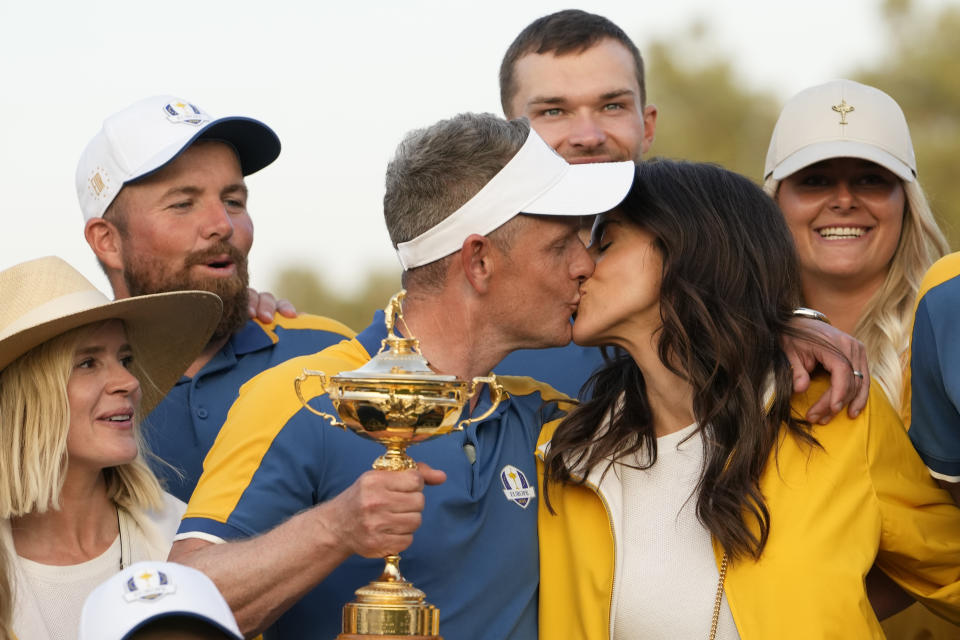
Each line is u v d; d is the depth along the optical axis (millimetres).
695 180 11477
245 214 15414
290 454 10508
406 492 9312
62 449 11102
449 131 11164
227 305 14742
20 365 11195
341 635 9305
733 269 11172
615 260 11359
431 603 10586
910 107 52469
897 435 11391
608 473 11352
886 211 15352
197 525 10289
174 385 13812
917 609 13844
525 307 11109
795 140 15625
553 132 17453
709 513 10602
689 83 54031
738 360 10914
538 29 17719
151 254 14688
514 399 11961
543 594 11398
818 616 10289
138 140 14812
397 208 11266
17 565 10953
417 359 9625
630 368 11820
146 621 6918
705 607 10703
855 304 15852
